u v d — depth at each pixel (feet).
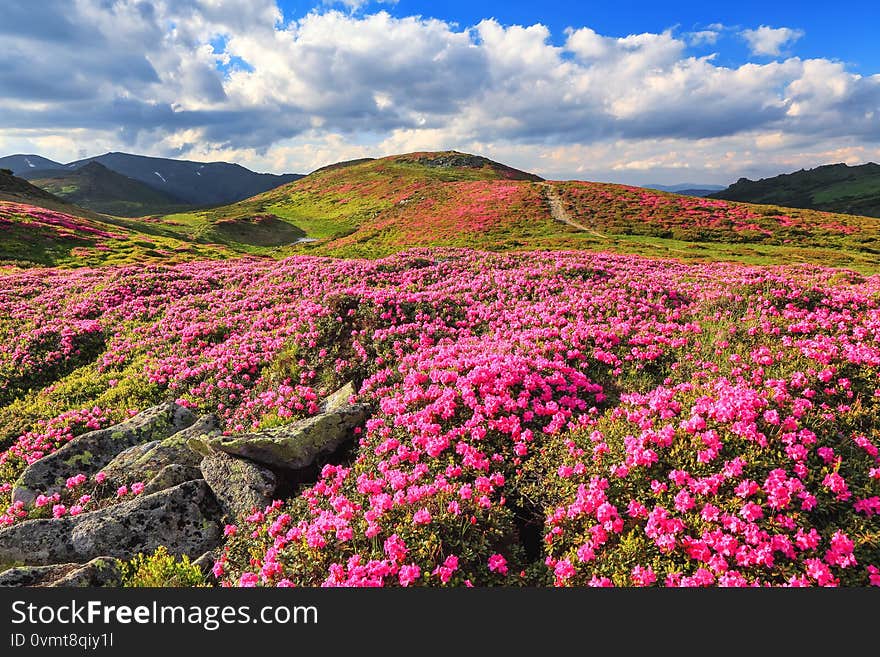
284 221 456.45
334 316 61.21
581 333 48.03
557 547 23.95
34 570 25.88
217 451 35.96
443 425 32.63
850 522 22.06
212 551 29.78
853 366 34.63
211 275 112.16
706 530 21.94
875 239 202.69
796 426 25.86
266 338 63.46
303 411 45.57
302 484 33.53
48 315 88.12
